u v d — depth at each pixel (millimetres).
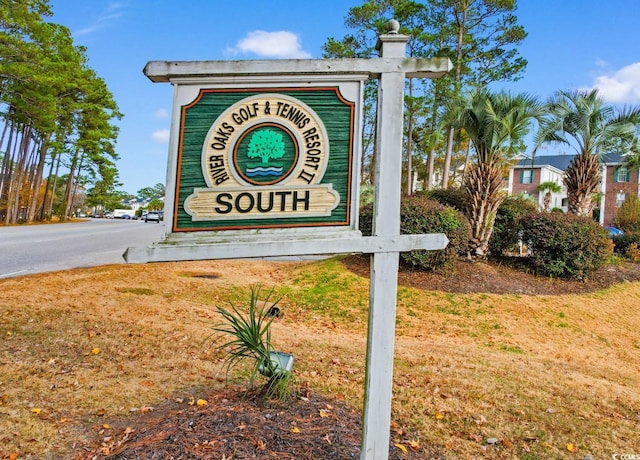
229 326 5844
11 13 22969
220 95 2293
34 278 8039
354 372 4500
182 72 2236
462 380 4449
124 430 2996
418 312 7805
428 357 5281
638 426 3586
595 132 12000
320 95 2307
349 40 22062
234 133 2287
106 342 4746
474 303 8289
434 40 20891
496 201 10562
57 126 29984
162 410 3326
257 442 2693
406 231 9031
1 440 2785
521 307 8281
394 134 2270
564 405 3951
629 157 16000
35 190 32594
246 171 2289
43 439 2842
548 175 33812
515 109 10141
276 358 3514
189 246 2189
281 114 2297
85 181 48094
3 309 5500
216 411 3121
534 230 10031
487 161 10523
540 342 6918
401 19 21016
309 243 2223
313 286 9242
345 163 2305
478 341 6688
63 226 28328
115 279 8477
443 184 20594
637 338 7656
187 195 2281
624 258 13258
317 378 4230
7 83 24359
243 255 2211
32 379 3727
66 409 3277
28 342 4539
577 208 12273
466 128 10586
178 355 4574
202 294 8000
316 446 2713
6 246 13680
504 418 3613
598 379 4941
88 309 5910
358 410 3486
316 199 2303
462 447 3109
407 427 3357
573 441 3275
